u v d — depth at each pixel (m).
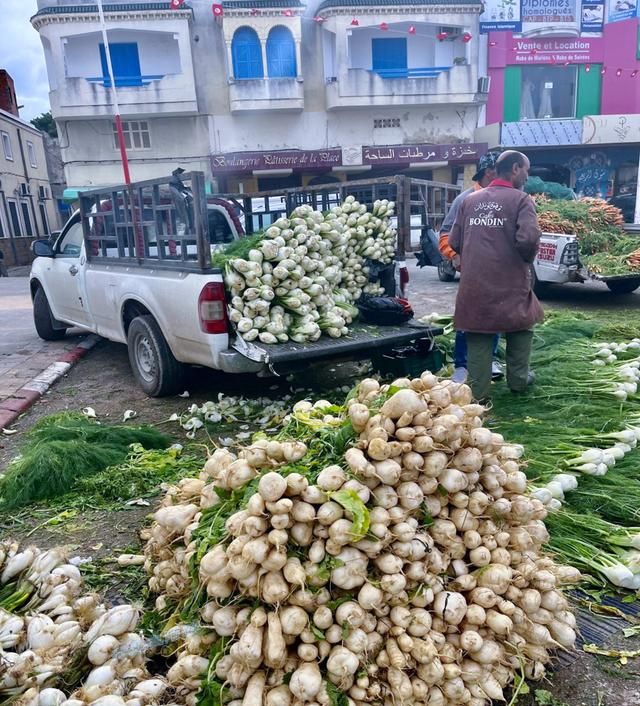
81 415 4.93
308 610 1.84
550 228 9.84
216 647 1.89
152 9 20.56
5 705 1.60
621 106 23.23
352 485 1.90
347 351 4.70
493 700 2.02
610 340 6.43
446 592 1.95
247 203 7.00
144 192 5.09
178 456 4.16
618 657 2.22
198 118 22.14
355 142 22.98
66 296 7.14
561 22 22.33
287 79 21.55
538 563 2.13
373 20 21.45
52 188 35.12
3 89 30.39
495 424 4.12
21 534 3.23
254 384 5.81
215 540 1.99
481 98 22.42
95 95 21.00
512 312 4.24
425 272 15.13
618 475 3.31
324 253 5.07
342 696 1.79
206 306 4.43
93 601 2.08
